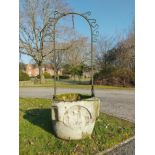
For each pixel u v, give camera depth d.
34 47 25.78
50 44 25.22
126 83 19.22
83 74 30.70
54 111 4.36
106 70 21.72
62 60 30.73
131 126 5.55
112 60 22.44
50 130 4.91
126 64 21.03
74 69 30.77
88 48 29.67
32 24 25.39
